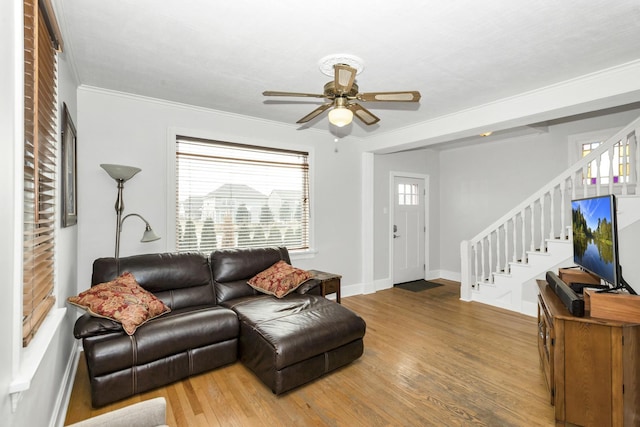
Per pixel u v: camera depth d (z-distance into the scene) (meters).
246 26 2.00
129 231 3.26
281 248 3.83
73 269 2.72
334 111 2.23
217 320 2.55
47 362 1.61
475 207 5.73
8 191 1.03
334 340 2.47
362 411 2.07
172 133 3.47
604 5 1.78
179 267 2.97
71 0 1.75
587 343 1.84
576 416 1.87
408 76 2.72
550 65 2.51
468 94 3.12
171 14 1.88
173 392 2.28
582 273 2.50
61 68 2.14
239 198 3.97
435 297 4.81
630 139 3.86
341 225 4.88
